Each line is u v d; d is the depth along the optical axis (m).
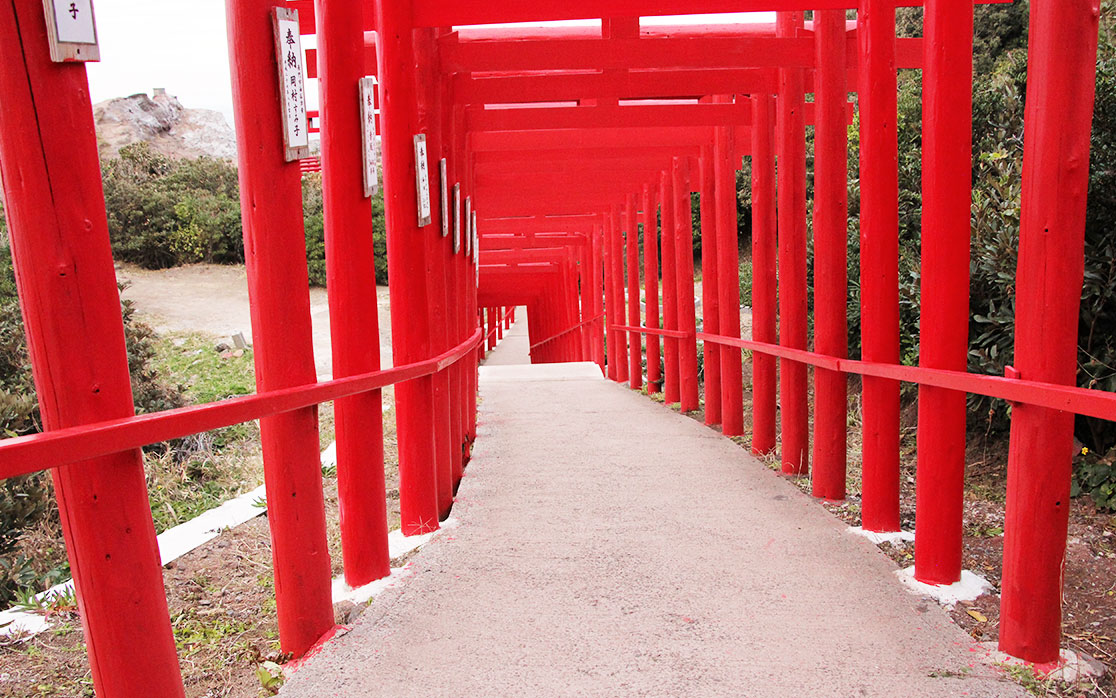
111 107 37.44
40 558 4.61
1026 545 2.44
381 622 2.95
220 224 21.84
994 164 5.74
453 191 5.87
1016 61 6.74
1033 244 2.35
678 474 5.34
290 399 2.37
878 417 3.83
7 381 7.13
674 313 9.52
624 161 9.45
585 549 3.77
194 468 6.83
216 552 4.25
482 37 6.05
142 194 22.20
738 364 6.86
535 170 9.41
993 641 2.64
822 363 4.39
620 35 5.45
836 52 4.44
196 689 2.66
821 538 3.80
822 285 4.56
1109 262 4.29
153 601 1.78
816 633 2.72
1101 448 4.44
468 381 6.84
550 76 5.80
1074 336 2.35
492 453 6.37
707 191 7.56
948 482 3.09
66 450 1.44
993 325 4.96
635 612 2.97
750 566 3.44
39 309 1.58
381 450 3.46
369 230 3.34
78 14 1.56
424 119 5.05
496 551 3.80
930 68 2.98
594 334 16.45
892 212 3.76
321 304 18.67
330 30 3.16
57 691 2.80
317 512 2.80
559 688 2.39
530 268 21.64
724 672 2.46
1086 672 2.39
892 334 3.80
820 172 4.52
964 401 3.08
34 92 1.54
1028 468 2.42
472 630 2.85
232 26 2.46
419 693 2.39
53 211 1.57
